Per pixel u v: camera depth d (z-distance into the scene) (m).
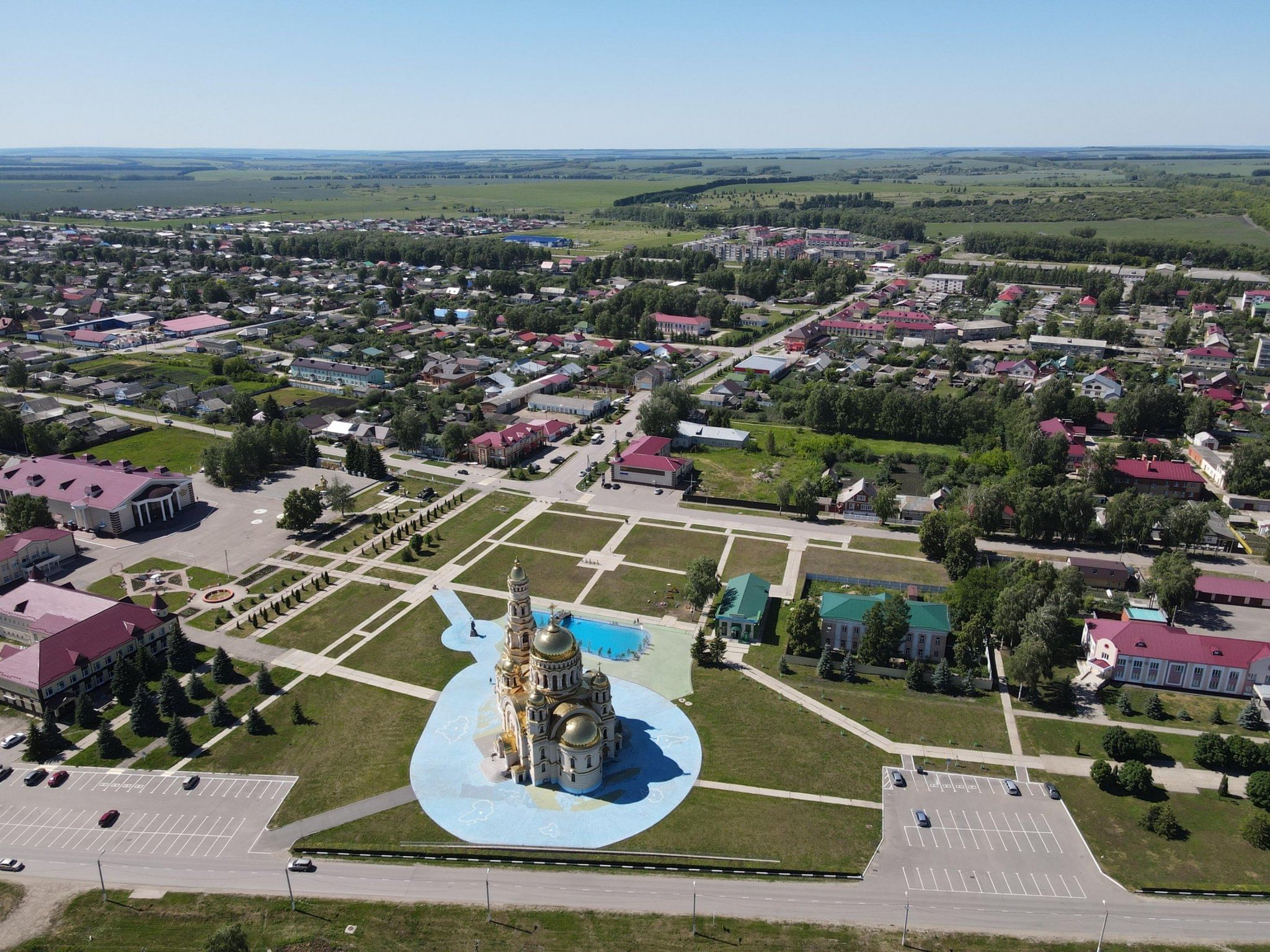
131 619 180.25
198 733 157.88
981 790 145.12
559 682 145.00
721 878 127.00
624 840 133.75
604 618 198.88
